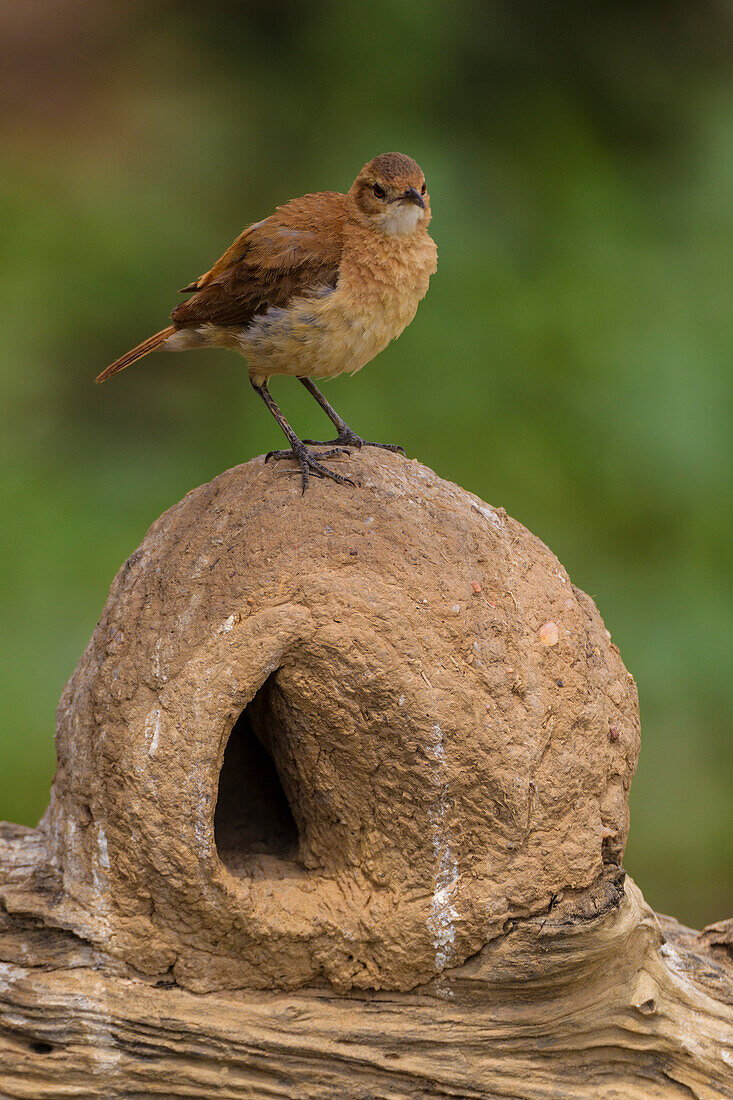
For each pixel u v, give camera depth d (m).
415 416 20.27
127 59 25.95
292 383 20.88
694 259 21.77
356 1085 8.32
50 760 17.31
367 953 8.26
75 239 22.72
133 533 20.12
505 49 23.81
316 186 22.67
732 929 9.72
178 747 8.03
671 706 18.64
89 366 22.53
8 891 8.54
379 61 23.61
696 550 19.95
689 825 17.78
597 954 8.20
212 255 22.84
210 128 24.12
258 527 8.55
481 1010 8.37
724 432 20.41
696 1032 8.53
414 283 9.98
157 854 8.05
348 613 8.12
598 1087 8.48
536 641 8.59
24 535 19.78
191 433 22.02
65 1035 8.32
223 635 8.20
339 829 8.34
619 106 23.83
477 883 8.14
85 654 9.22
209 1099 8.32
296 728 8.21
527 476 19.97
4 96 25.58
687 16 24.36
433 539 8.63
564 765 8.32
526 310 20.95
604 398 20.42
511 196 22.06
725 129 23.23
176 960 8.31
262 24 25.78
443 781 8.05
